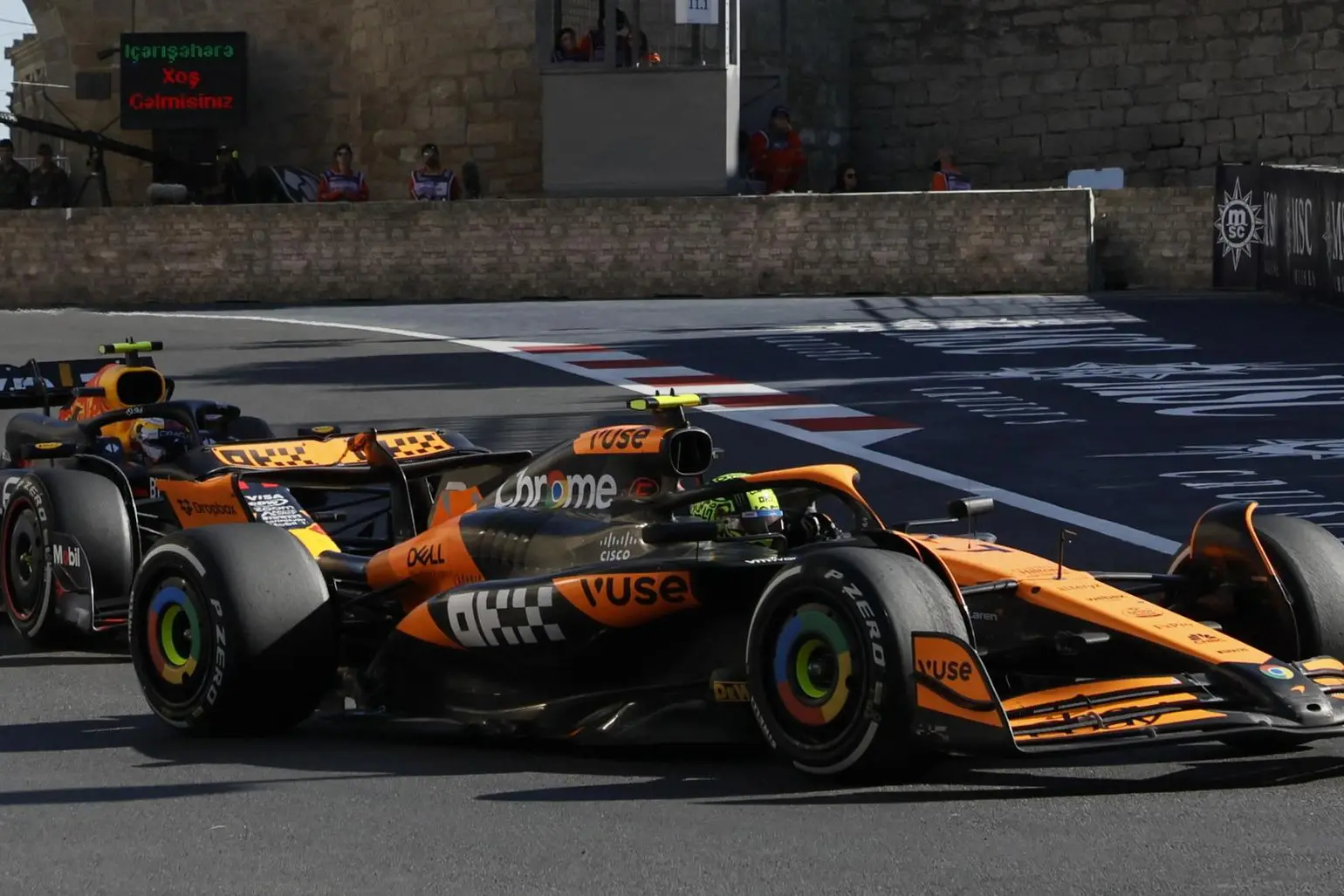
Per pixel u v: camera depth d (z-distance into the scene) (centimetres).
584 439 2550
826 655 2003
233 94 13025
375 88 12475
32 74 15512
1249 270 8369
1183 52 11362
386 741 2447
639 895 1622
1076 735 1916
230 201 12138
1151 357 6481
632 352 7012
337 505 3466
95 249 10056
